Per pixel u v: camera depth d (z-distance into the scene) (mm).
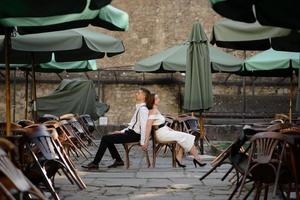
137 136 9109
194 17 21609
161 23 21688
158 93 20531
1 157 3293
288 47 8367
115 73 20531
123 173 8484
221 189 6898
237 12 5215
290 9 5180
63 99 14008
